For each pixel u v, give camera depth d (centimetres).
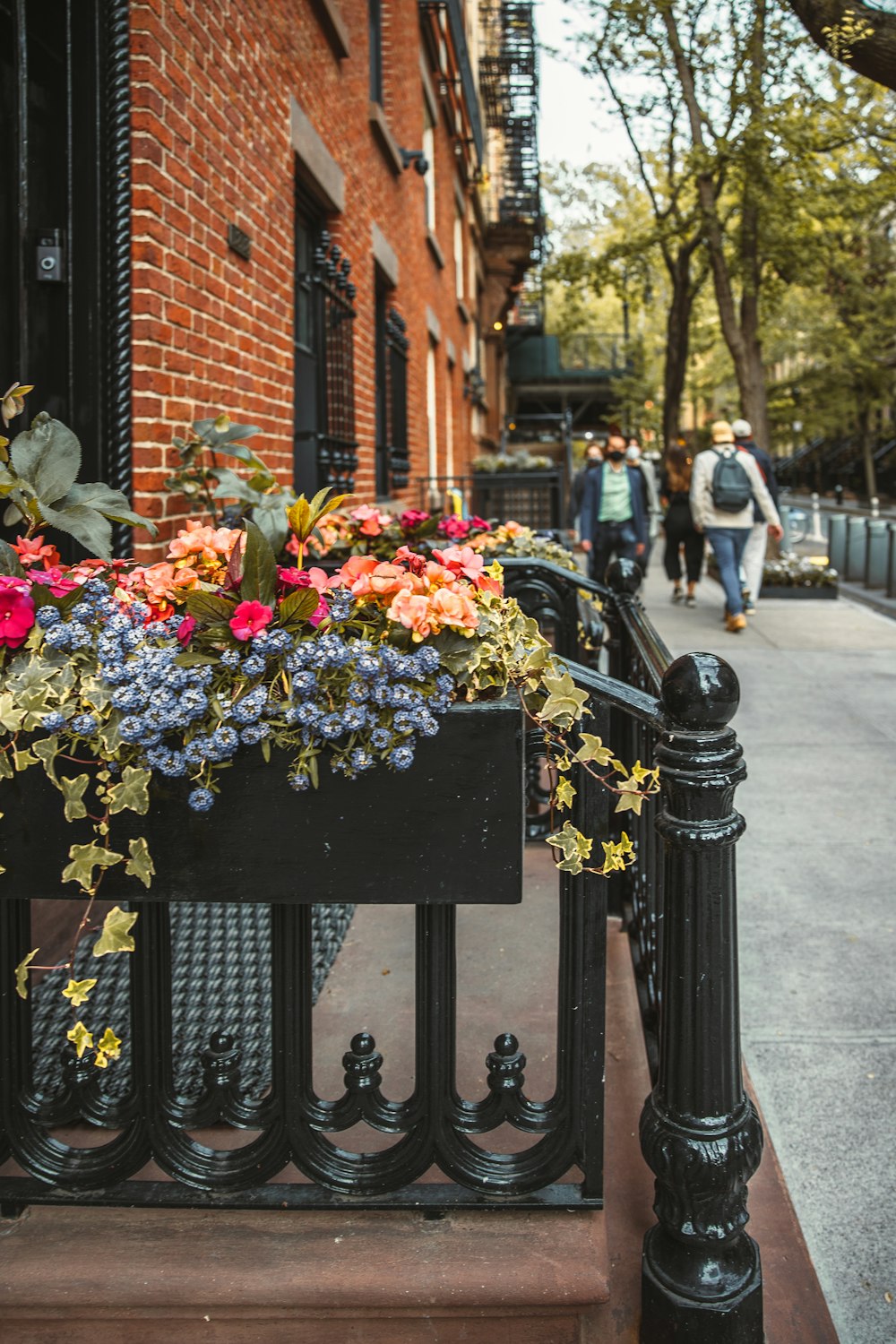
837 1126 268
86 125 344
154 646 172
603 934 192
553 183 1698
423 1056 193
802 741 614
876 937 372
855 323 2605
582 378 3712
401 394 970
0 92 321
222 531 217
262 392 486
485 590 190
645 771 184
